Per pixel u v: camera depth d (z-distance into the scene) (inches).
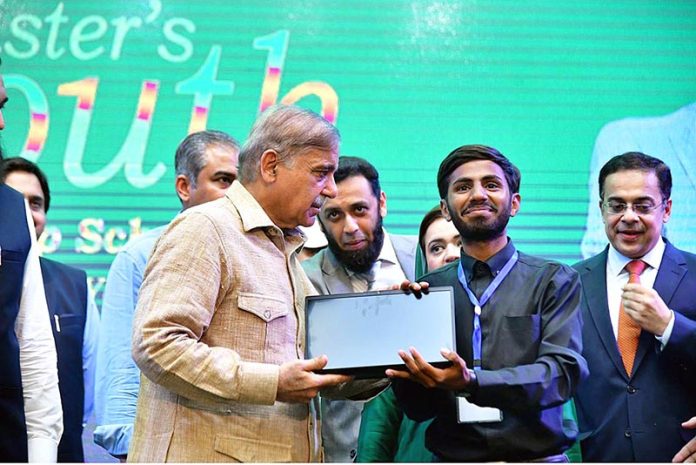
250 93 224.2
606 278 166.9
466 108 224.5
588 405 159.6
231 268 125.2
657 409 154.8
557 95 225.0
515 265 141.9
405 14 227.0
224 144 185.2
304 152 129.5
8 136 220.2
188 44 225.5
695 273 164.6
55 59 223.6
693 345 151.6
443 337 127.5
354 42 226.1
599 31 227.0
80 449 176.2
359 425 164.6
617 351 158.9
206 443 121.4
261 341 125.3
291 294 130.5
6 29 224.1
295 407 127.0
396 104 224.5
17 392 126.6
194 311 120.9
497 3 228.1
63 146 220.4
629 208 164.2
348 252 168.7
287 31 226.1
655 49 226.7
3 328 125.9
